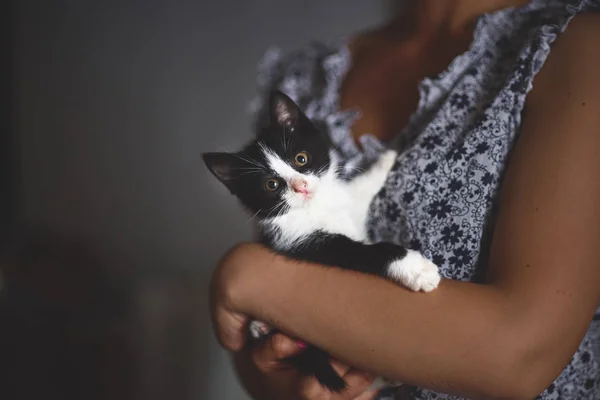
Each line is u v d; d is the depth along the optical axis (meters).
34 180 3.25
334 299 0.88
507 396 0.77
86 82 3.09
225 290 0.96
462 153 0.98
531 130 0.92
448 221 0.99
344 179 1.26
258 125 1.58
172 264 3.13
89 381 2.84
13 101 3.18
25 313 2.93
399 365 0.82
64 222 3.27
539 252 0.81
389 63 1.31
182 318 2.87
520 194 0.87
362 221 1.16
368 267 0.97
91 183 3.19
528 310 0.78
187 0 2.85
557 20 0.98
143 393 2.82
